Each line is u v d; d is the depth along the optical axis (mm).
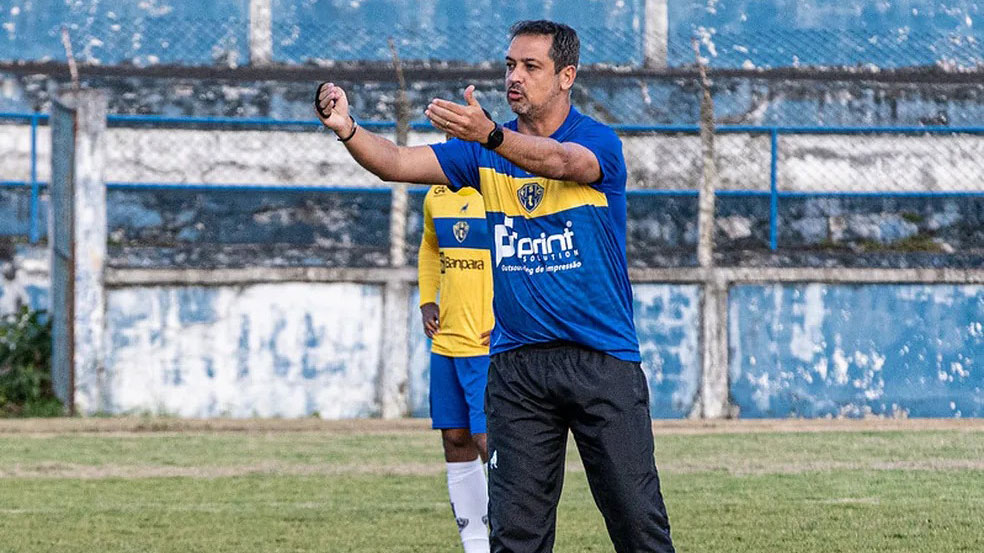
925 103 46094
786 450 31547
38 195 45031
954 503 23672
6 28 47062
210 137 43906
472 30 46281
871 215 43969
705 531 20906
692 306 39906
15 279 42656
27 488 26016
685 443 32938
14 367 40094
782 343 40000
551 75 12844
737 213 43688
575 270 12680
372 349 39469
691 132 43688
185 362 39031
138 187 41719
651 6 46000
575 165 12156
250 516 22672
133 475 27828
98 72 46812
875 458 30094
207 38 47250
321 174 43969
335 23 46719
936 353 40188
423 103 45688
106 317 38812
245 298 39250
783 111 45625
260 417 38938
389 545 19969
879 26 46344
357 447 32469
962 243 43875
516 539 12953
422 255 20531
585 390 12703
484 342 19047
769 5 46156
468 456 19188
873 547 19531
